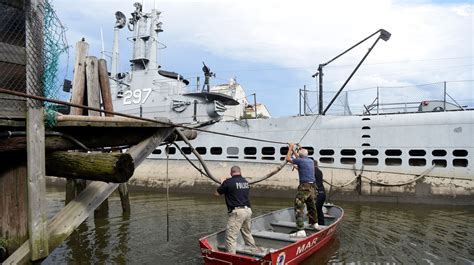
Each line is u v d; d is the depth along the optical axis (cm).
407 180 1467
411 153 1479
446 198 1412
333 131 1589
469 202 1383
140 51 1958
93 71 840
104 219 1204
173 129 639
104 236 991
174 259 802
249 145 1712
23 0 435
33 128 431
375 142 1526
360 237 979
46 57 454
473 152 1395
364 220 1183
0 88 375
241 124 1738
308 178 888
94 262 786
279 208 1401
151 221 1177
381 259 806
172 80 1958
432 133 1452
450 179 1419
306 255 793
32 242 420
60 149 491
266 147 1688
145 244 916
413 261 795
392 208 1383
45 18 455
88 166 464
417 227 1088
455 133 1423
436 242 936
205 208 1403
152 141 597
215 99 1892
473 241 944
